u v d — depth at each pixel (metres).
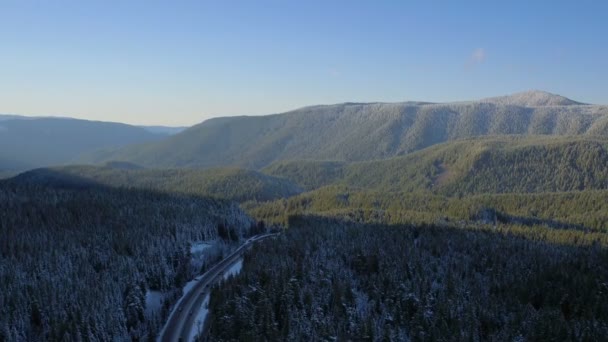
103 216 198.62
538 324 119.38
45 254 146.62
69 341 108.50
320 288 136.12
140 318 128.75
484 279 155.38
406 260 161.50
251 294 128.50
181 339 120.50
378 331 117.62
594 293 137.12
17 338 109.88
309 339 112.25
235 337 113.38
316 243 178.75
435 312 126.00
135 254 159.75
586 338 114.25
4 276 130.75
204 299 146.38
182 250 174.00
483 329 124.12
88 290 125.44
